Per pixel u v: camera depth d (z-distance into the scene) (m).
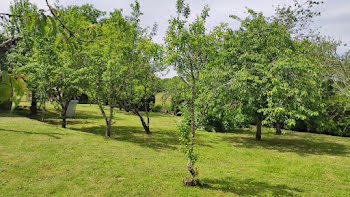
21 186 5.41
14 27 15.90
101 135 12.19
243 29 13.06
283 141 14.13
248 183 6.60
